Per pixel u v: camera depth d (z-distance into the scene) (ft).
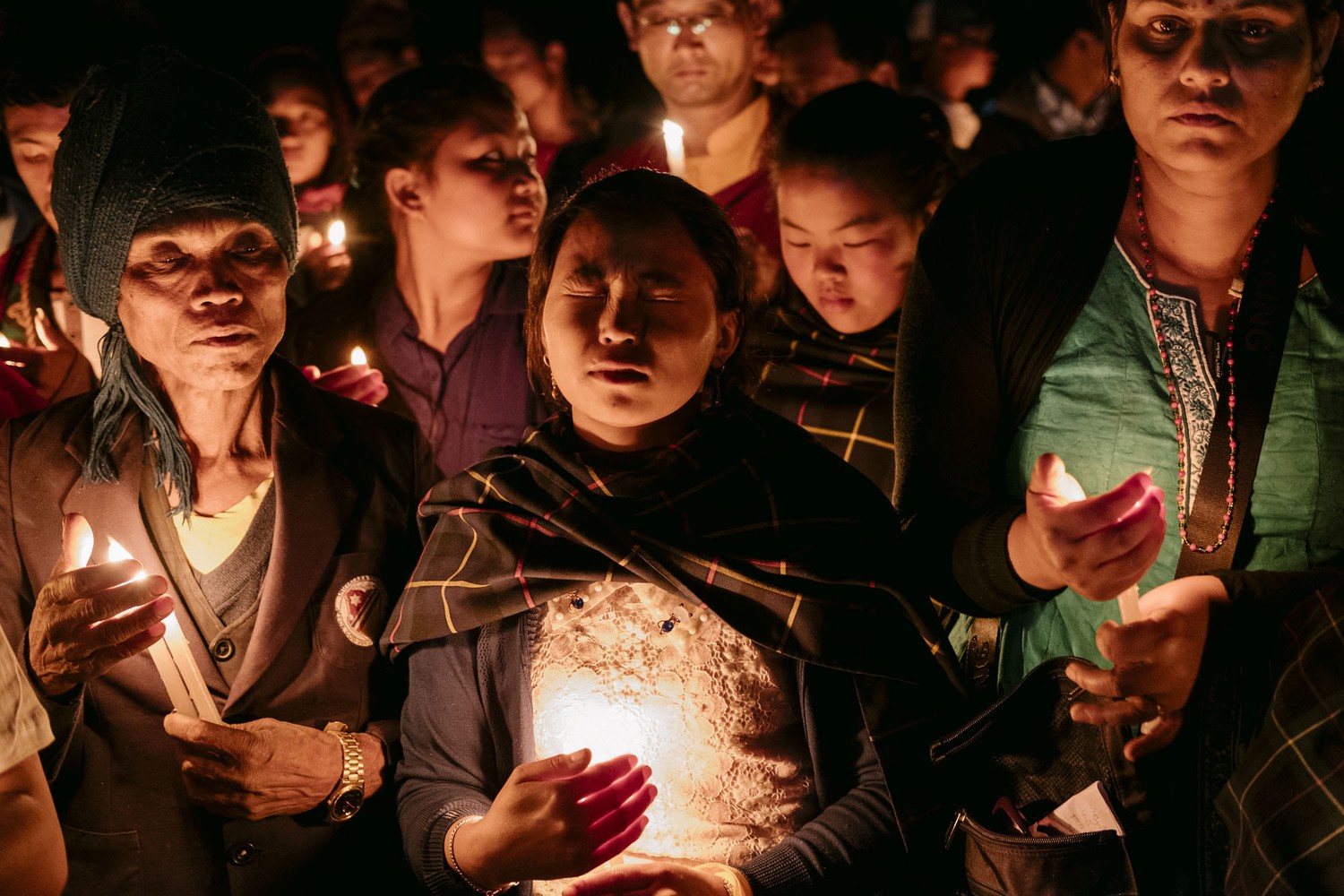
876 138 8.95
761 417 6.06
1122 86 5.66
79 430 6.27
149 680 6.05
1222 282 5.81
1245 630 5.34
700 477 5.67
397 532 6.56
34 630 5.57
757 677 5.47
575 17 13.82
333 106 12.12
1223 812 5.36
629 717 5.36
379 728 6.36
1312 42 5.31
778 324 9.41
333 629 6.28
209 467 6.32
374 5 13.62
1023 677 6.04
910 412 6.23
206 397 6.20
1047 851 5.33
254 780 5.78
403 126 10.24
